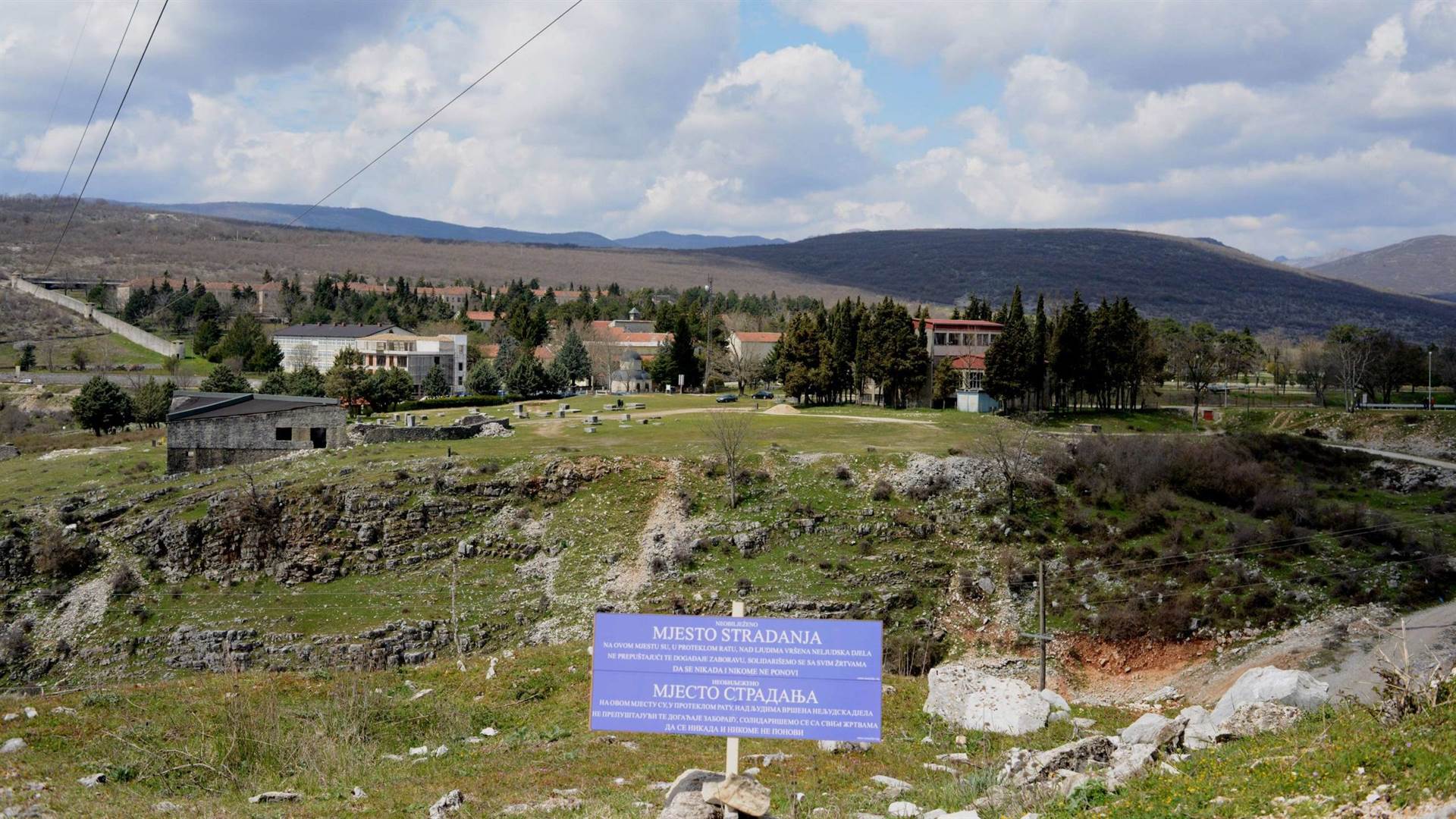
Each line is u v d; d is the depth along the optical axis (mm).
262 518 78688
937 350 149250
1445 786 14578
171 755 24656
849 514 81188
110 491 86625
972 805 19625
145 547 77125
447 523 81062
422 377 176625
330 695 30891
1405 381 154375
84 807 20688
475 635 68812
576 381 183875
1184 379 158250
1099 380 130625
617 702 16859
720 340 199875
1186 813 16219
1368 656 56438
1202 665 62125
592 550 77750
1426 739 16828
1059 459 87312
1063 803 18156
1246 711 23109
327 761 24641
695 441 98500
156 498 83125
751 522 79812
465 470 85812
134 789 22609
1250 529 77125
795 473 87375
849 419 118250
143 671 66500
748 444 94625
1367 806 14930
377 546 78688
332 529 79375
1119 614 66938
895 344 132625
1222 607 66438
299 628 69312
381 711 29828
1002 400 128250
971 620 70750
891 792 21953
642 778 24156
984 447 88688
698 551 76938
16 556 75750
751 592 72000
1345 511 80062
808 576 74000
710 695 16719
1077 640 66812
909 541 78500
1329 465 96000
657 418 120250
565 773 24438
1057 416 127062
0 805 20594
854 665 16516
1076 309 130875
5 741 25828
